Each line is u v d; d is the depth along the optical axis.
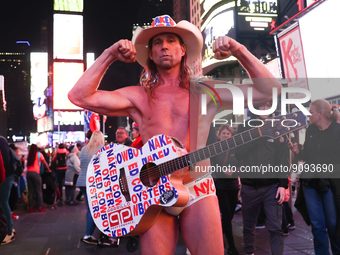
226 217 3.73
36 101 85.69
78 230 5.83
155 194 1.65
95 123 6.82
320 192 3.06
